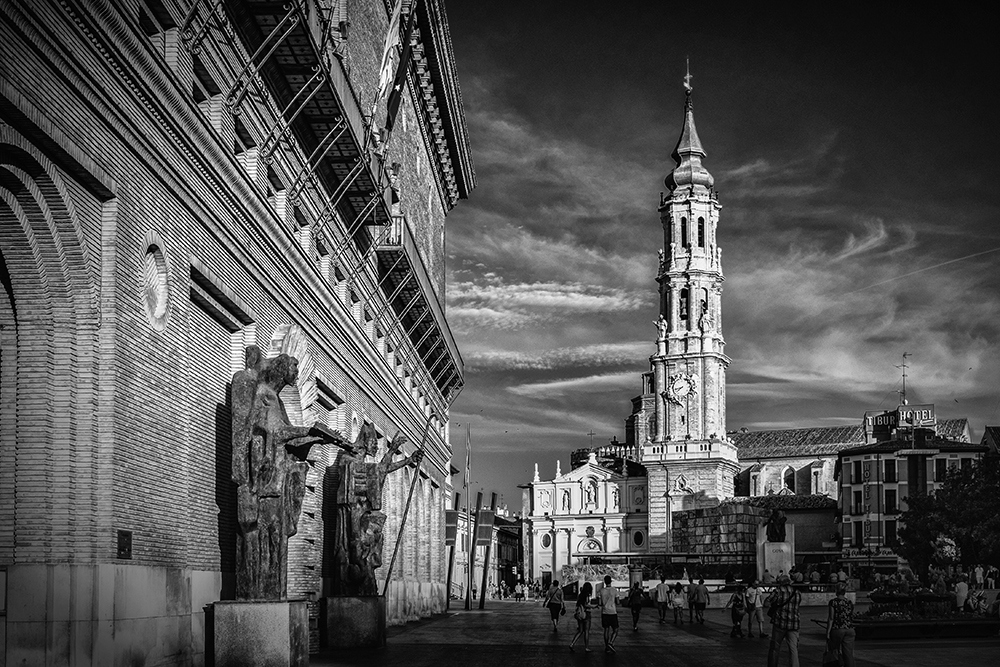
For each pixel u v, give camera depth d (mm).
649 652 35188
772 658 24734
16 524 14992
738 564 108000
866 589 100812
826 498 150250
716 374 161250
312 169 28500
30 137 13734
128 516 16438
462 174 71938
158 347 17828
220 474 21891
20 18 13031
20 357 15250
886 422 161125
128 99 16281
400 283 42812
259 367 20953
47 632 14664
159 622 17438
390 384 43000
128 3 16797
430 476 58750
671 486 159375
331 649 30234
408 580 49219
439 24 52250
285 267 25781
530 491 185625
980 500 84000
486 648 33688
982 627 41188
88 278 15523
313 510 29953
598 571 110625
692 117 168750
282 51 24203
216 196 20625
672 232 165750
